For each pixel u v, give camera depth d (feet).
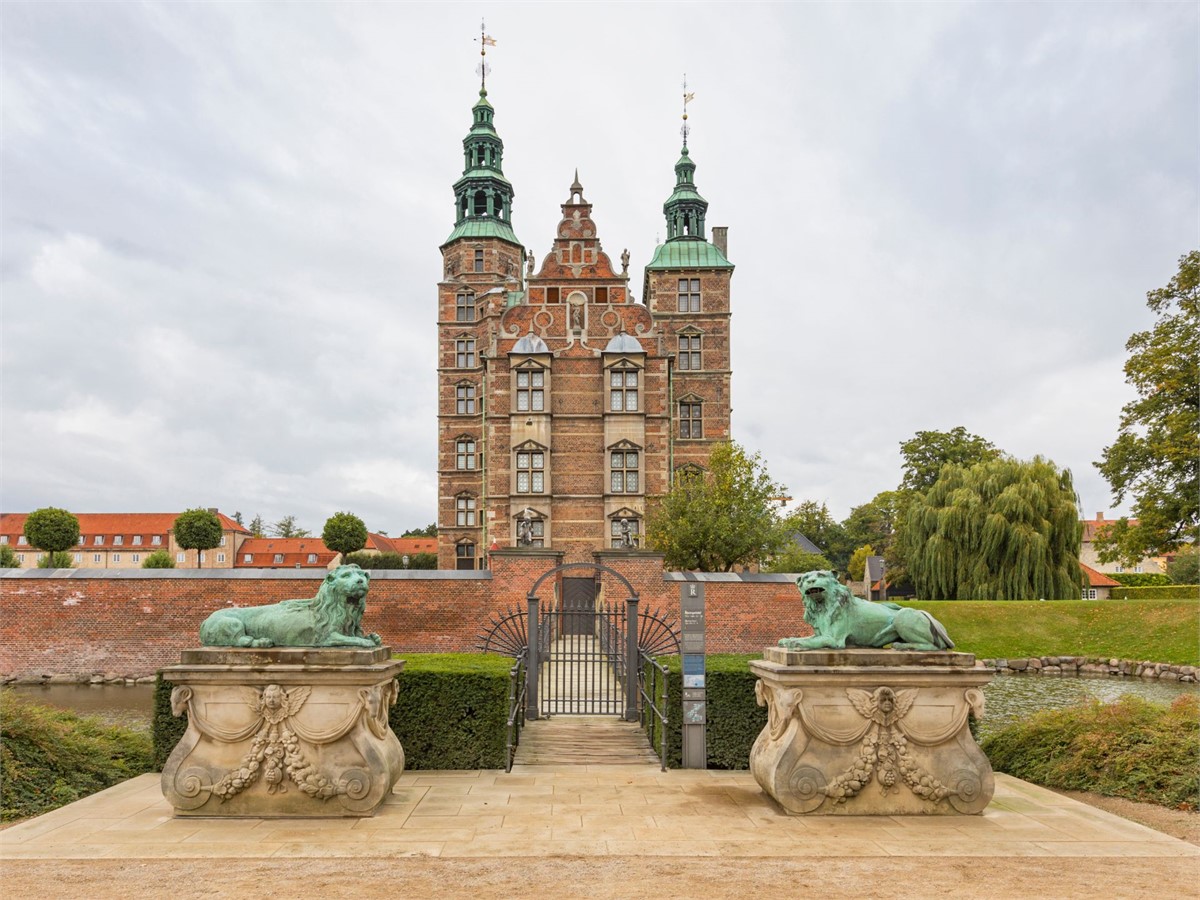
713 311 154.40
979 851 25.26
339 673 28.43
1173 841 26.48
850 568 240.12
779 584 86.89
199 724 28.78
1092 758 35.58
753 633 86.22
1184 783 32.12
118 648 83.92
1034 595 130.41
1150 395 112.57
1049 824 28.30
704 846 25.67
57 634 84.07
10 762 32.89
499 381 125.39
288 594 84.23
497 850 25.20
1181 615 107.65
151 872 23.18
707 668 39.27
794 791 28.89
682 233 174.29
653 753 40.98
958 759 29.27
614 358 123.75
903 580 188.14
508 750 37.01
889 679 29.09
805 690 29.25
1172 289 111.75
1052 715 40.24
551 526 121.49
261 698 28.71
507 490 123.54
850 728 29.14
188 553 283.79
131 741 41.27
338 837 26.45
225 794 28.40
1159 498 110.52
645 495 122.01
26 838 26.32
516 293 154.10
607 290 127.54
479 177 172.35
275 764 28.43
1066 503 132.46
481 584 83.76
